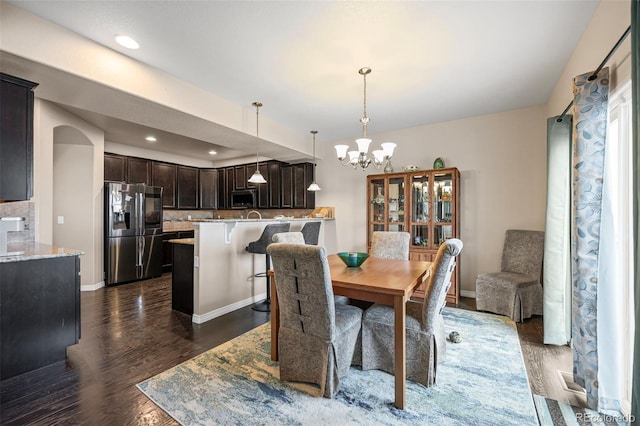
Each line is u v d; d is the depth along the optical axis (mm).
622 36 1533
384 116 4109
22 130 2219
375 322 2266
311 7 1952
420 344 2094
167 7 1955
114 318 3387
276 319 2404
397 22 2104
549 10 1997
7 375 2143
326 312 1919
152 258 5445
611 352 1814
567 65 2686
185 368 2297
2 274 2135
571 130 2562
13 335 2174
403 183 4395
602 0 1899
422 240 4289
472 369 2277
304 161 5699
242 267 3842
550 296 2672
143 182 5844
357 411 1818
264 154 5090
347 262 2613
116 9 1977
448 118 4227
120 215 4965
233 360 2422
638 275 1216
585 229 1904
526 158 3854
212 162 7160
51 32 2115
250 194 6219
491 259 4074
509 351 2561
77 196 4551
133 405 1865
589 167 1892
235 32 2217
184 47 2412
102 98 2664
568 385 2082
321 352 1982
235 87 3148
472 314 3465
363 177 5145
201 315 3273
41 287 2309
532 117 3807
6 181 2152
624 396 1854
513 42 2355
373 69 2771
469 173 4211
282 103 3590
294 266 1938
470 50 2465
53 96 2623
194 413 1795
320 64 2674
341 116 4086
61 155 4469
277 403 1889
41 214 3504
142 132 4848
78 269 2525
